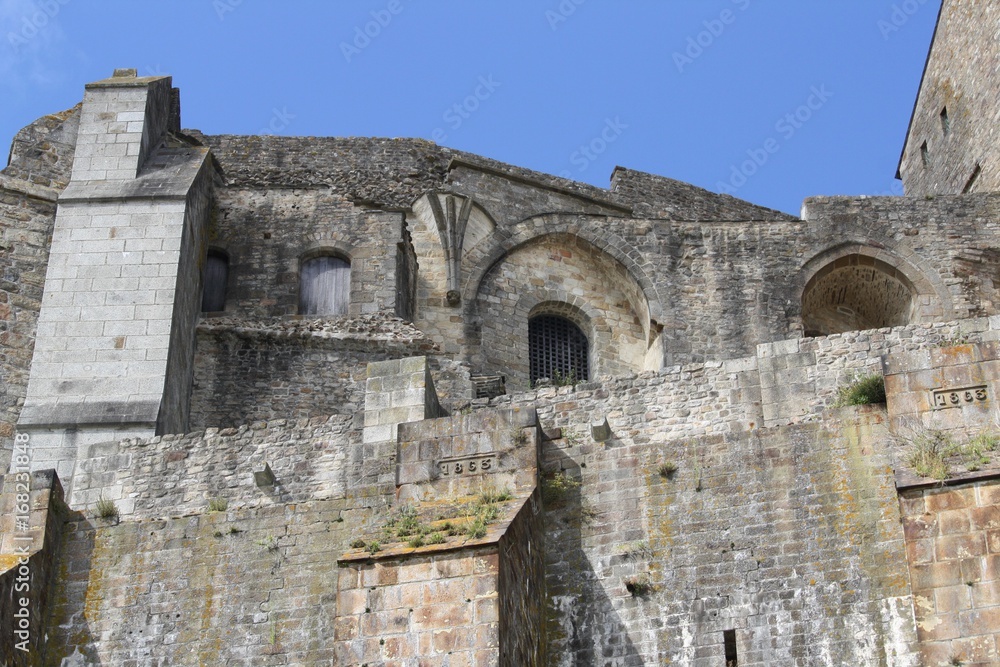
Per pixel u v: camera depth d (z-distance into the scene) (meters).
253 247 37.81
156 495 29.12
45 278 34.25
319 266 37.78
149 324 33.22
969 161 43.78
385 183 40.69
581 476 28.08
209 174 37.94
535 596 26.20
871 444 26.95
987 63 43.25
